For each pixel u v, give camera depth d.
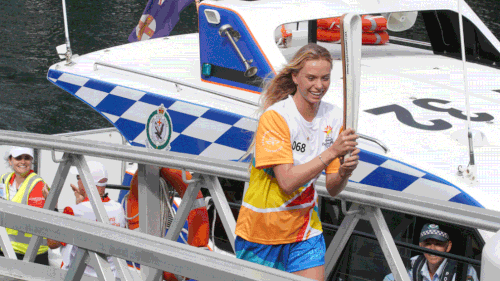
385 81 10.49
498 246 2.95
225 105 9.67
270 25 9.93
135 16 42.84
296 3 10.64
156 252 4.31
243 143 9.30
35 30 39.16
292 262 5.32
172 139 10.17
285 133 5.00
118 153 6.64
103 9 44.44
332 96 9.31
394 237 8.11
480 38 12.12
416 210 5.14
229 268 4.01
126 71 11.44
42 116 26.52
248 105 9.57
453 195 7.24
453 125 8.71
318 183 5.71
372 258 7.50
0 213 5.19
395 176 7.80
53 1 46.62
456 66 11.75
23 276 6.38
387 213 8.14
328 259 5.79
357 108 4.44
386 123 8.73
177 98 10.09
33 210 5.11
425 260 7.29
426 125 8.70
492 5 44.91
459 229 7.38
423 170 7.58
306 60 4.82
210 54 10.50
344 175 4.91
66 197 14.68
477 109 9.34
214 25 10.33
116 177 15.47
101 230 4.66
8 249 6.99
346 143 4.54
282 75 5.07
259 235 5.31
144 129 10.62
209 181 6.27
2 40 36.97
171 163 6.38
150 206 7.43
